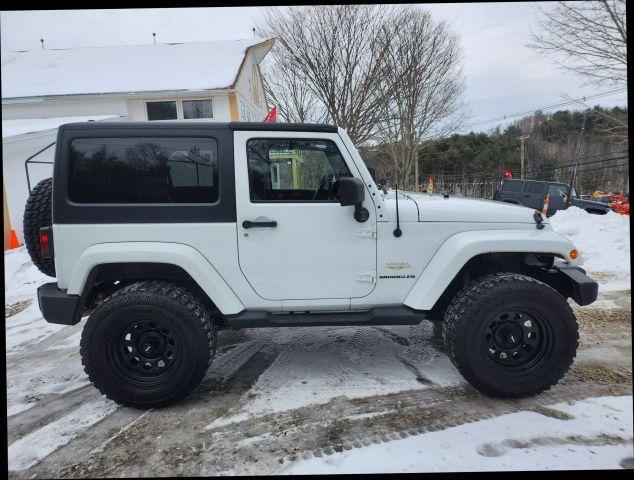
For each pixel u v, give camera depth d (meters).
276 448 2.19
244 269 2.68
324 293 2.74
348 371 3.06
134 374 2.63
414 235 2.72
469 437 2.22
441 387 2.79
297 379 2.96
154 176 2.61
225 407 2.62
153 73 13.84
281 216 2.65
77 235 2.56
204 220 2.62
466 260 2.65
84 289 2.60
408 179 21.78
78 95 12.62
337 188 2.73
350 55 13.36
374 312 2.75
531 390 2.56
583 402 2.55
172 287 2.65
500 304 2.52
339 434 2.29
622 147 11.22
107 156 2.58
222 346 3.62
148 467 2.09
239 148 2.65
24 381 3.14
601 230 7.93
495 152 43.75
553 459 2.04
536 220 2.77
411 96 16.62
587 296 2.65
